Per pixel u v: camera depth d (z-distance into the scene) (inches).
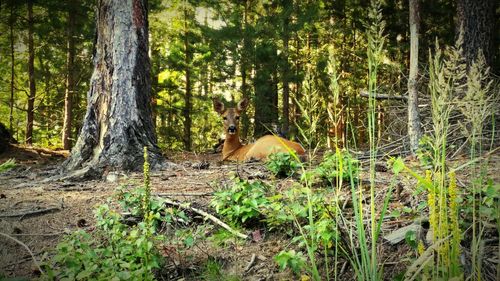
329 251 153.0
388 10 711.7
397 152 290.2
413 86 267.9
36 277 156.3
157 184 246.5
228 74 810.2
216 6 840.3
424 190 165.8
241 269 159.0
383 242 152.3
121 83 300.4
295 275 151.4
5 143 477.4
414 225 156.8
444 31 716.7
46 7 688.4
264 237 175.2
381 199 185.0
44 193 239.5
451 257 100.5
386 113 343.6
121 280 129.0
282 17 694.5
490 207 143.6
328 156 230.7
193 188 231.8
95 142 300.0
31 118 728.3
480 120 99.4
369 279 109.9
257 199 181.0
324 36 860.6
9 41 811.4
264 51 684.7
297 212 163.3
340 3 796.6
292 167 234.7
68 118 708.7
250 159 320.2
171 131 887.7
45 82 866.1
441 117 100.9
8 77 912.9
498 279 103.3
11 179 288.2
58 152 501.0
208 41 867.4
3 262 166.2
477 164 215.8
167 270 160.1
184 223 189.9
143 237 142.3
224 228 181.9
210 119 1030.4
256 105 717.3
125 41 303.6
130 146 295.9
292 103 805.9
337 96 104.8
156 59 900.6
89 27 730.8
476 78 96.5
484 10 422.3
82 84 856.3
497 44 629.9
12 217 201.6
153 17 913.5
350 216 170.6
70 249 140.5
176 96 964.6
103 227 181.8
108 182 269.6
